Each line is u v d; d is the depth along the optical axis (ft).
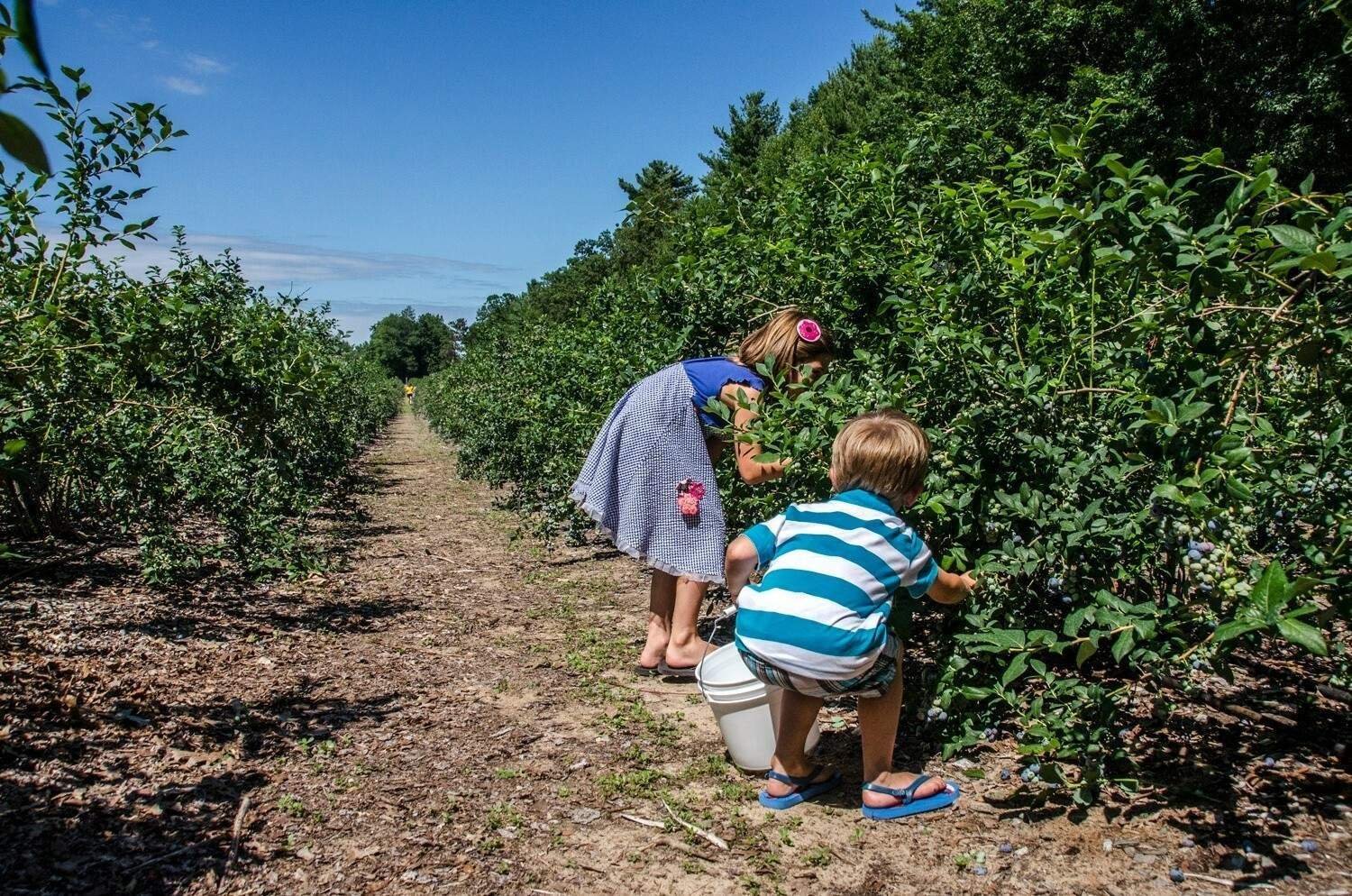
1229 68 51.52
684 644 13.30
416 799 9.61
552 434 30.07
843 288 14.16
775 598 8.68
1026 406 9.65
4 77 1.77
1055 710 9.07
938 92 72.13
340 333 52.65
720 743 11.03
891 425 8.72
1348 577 8.57
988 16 65.41
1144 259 8.19
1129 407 9.33
